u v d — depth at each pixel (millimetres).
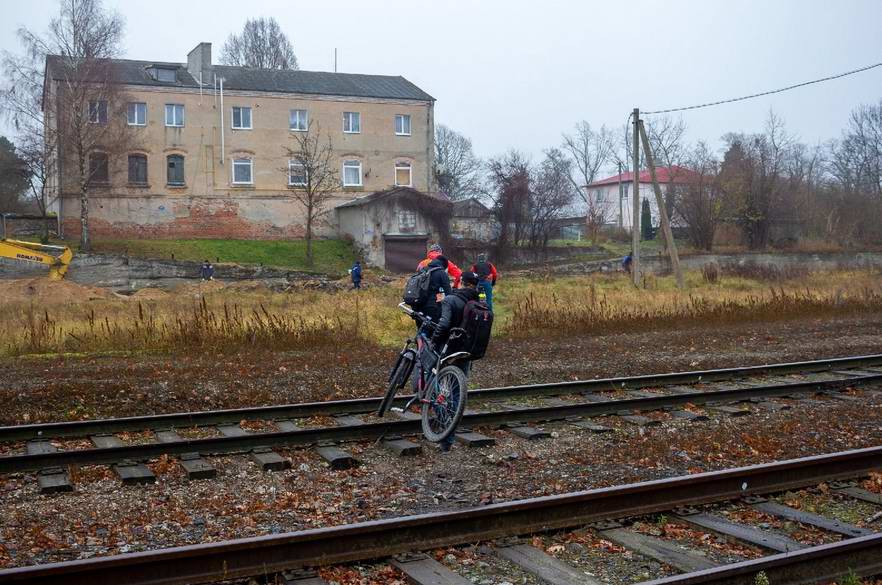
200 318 20641
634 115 38094
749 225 58781
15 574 5141
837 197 63406
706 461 9156
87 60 53219
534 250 60094
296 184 61781
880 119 81188
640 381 14430
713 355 18734
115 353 18469
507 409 12391
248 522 7059
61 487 8156
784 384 13695
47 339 19641
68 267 46469
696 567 6062
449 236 59688
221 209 59844
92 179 56031
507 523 6691
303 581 5746
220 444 9656
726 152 66438
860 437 10359
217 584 5652
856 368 16812
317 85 63125
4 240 43125
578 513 6980
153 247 54344
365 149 63500
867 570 5953
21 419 11945
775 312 26656
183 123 58750
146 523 7074
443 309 10094
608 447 9914
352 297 33625
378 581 5867
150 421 10930
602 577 5980
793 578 5762
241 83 60719
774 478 7961
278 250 57719
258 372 15500
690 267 51469
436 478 8609
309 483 8438
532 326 22609
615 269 55406
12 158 58812
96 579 5383
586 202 87750
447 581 5754
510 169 61875
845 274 47406
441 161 106375
